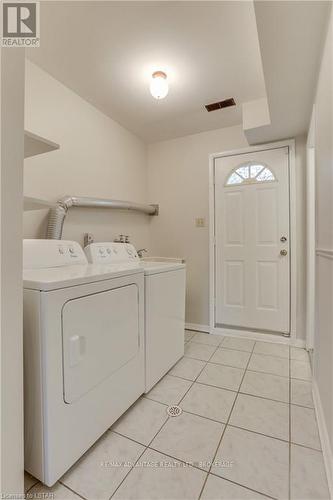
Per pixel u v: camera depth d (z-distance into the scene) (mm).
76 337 1105
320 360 1381
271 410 1454
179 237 2963
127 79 1923
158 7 1333
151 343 1673
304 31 1208
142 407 1494
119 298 1381
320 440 1211
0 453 828
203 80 1929
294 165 2391
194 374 1873
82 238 2215
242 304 2641
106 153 2451
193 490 988
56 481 1001
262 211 2537
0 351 829
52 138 1897
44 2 1285
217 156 2740
